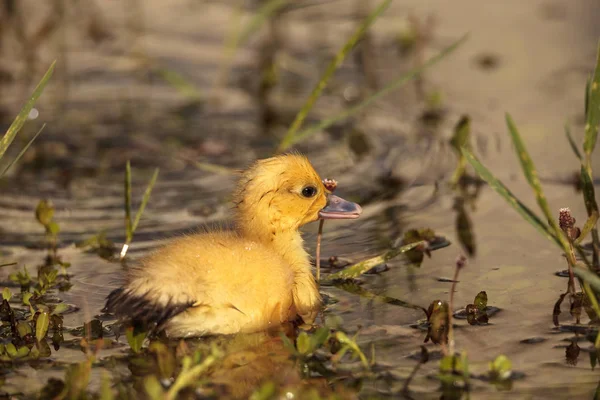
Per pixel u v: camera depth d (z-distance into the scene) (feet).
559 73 56.49
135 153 47.73
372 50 61.72
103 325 29.32
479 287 31.50
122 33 63.98
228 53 58.65
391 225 38.19
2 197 42.11
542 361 25.98
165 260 28.91
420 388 24.68
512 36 62.75
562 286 31.22
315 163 46.14
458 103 53.26
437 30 63.72
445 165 45.32
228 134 50.37
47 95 55.31
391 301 30.76
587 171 30.89
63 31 60.08
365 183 43.37
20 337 28.40
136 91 56.49
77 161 46.60
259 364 26.37
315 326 29.25
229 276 29.07
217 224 38.42
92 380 25.44
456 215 38.96
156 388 22.85
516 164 44.27
